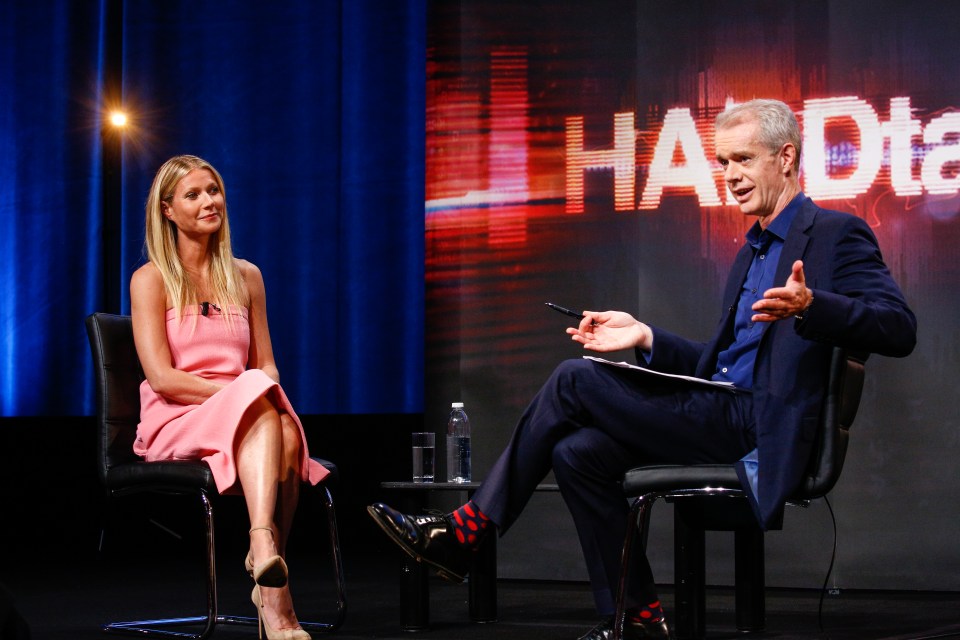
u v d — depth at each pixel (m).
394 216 8.91
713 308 6.91
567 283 7.17
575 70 7.23
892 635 5.04
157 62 9.38
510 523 4.34
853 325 3.85
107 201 9.60
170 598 6.50
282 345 9.09
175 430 4.88
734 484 4.05
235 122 9.26
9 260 9.59
